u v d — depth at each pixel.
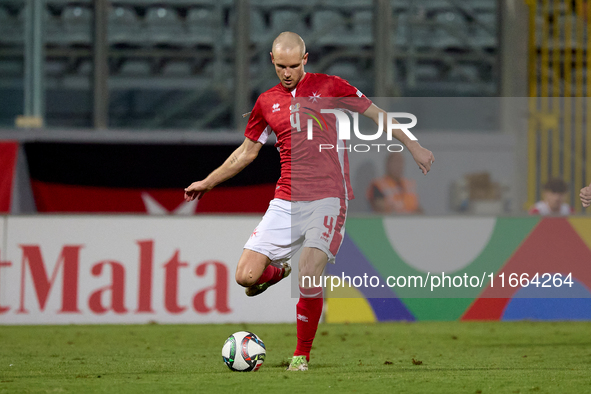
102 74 33.28
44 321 23.70
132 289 23.98
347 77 37.59
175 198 32.56
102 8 33.28
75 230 23.94
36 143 31.98
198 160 32.66
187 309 24.12
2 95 34.28
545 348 17.33
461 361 14.48
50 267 23.83
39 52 34.41
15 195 31.72
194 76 36.75
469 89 36.19
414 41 36.75
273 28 38.00
